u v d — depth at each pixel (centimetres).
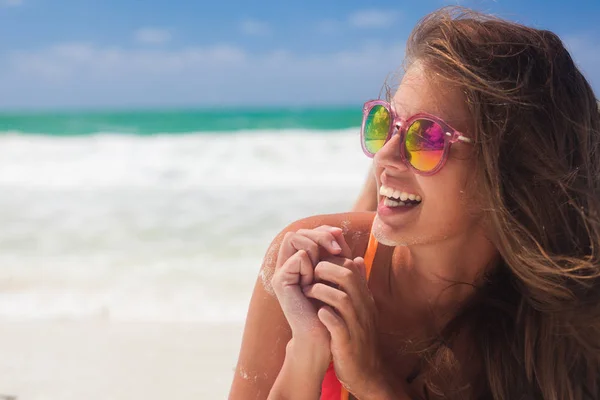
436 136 167
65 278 646
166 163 1689
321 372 176
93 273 661
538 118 171
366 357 176
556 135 174
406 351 193
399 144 171
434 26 179
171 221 924
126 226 892
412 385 193
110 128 3441
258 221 917
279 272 179
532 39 177
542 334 185
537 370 187
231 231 848
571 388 186
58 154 1872
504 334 189
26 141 2253
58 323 534
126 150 1923
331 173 1524
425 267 186
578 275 178
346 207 1034
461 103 168
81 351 480
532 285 179
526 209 173
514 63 171
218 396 413
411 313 194
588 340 184
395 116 176
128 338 505
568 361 186
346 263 176
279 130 3103
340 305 170
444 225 174
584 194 178
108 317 547
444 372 191
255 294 198
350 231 202
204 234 832
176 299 585
